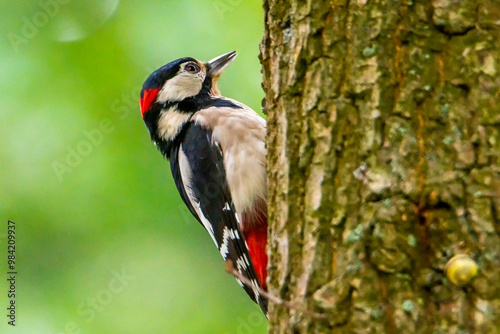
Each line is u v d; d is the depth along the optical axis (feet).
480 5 13.71
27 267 31.86
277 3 16.70
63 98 31.96
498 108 13.26
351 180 14.26
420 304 12.98
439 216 13.23
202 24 33.06
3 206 31.58
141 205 32.37
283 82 16.21
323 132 14.93
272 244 16.03
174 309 32.32
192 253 32.96
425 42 14.10
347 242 13.85
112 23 32.83
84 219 32.04
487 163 13.12
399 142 13.91
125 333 31.65
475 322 12.56
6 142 31.63
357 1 14.93
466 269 12.52
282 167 15.80
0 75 31.81
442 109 13.71
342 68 15.02
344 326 13.48
